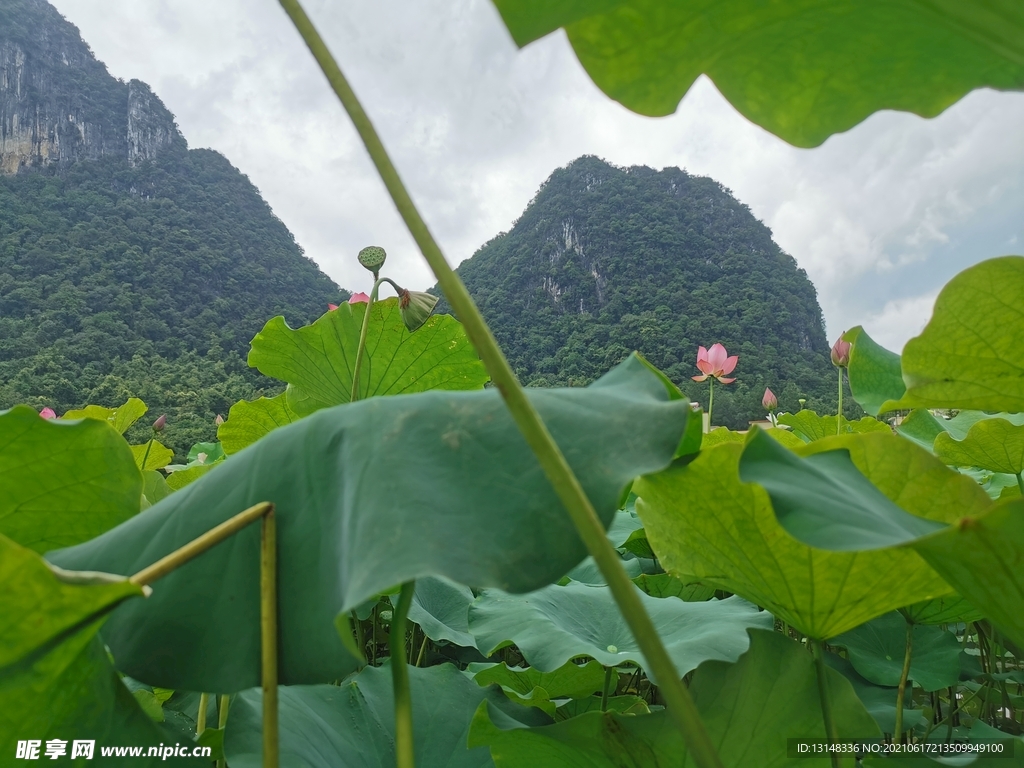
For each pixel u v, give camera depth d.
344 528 0.52
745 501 0.69
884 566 0.68
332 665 0.49
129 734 0.54
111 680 0.55
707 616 1.18
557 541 0.47
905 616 1.03
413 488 0.51
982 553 0.48
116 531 0.68
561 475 0.40
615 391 0.66
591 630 1.31
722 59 0.63
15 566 0.39
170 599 0.58
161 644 0.56
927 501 0.76
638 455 0.52
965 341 0.93
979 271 0.84
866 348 2.12
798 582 0.73
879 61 0.61
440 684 1.08
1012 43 0.47
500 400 0.60
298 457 0.61
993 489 2.05
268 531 0.53
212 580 0.58
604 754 0.78
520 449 0.54
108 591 0.43
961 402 1.02
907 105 0.65
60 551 0.70
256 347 2.55
